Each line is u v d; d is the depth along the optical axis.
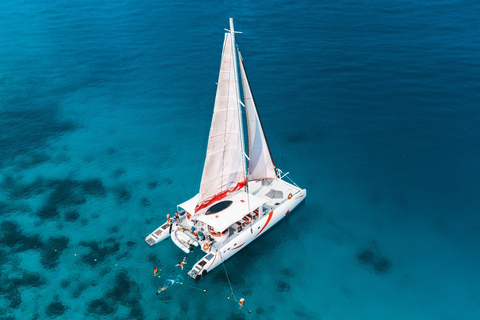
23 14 94.69
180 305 34.53
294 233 42.09
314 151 53.38
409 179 48.47
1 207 44.88
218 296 35.44
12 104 63.66
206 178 36.66
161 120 60.22
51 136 57.12
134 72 72.06
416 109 60.03
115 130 58.34
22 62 75.06
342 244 40.62
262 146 41.59
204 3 99.25
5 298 34.69
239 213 38.16
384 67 70.25
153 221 43.53
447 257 38.91
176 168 51.47
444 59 71.81
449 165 50.22
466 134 54.97
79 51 78.88
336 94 63.97
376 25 84.88
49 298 34.81
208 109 62.50
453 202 45.09
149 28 87.44
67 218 43.69
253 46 77.50
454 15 88.50
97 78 70.50
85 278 36.75
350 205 45.28
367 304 34.75
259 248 40.31
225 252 37.50
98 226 42.72
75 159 52.84
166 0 102.06
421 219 43.19
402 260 38.75
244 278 37.16
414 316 33.69
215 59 75.50
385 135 55.56
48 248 39.81
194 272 35.56
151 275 37.22
